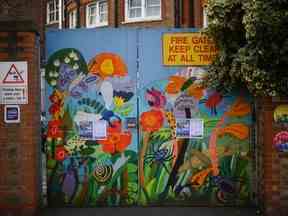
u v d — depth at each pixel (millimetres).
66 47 6309
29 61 5887
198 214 6055
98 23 19344
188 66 6328
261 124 6148
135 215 6012
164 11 15828
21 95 5887
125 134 6348
